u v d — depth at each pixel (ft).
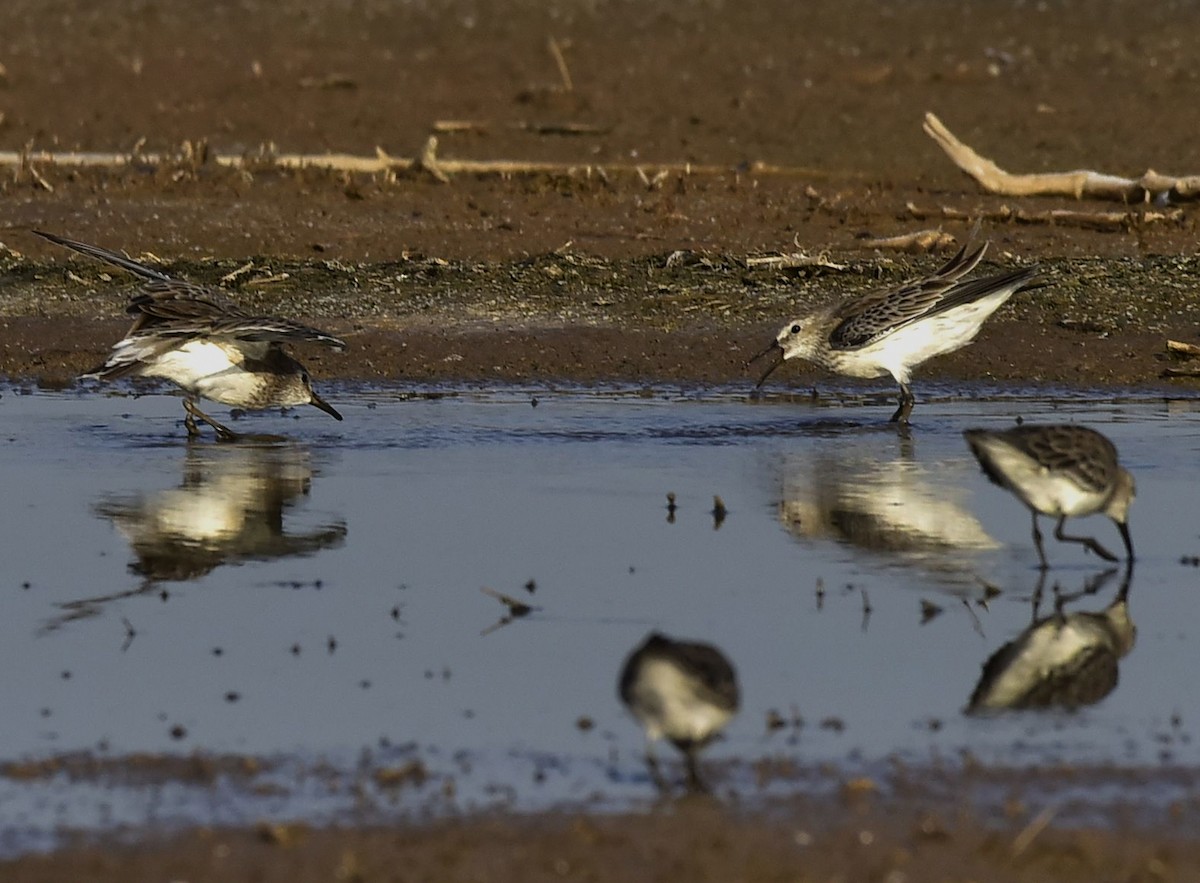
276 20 119.34
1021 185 81.82
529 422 56.18
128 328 66.39
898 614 37.63
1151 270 70.74
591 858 26.53
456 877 25.95
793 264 70.79
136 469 50.16
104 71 105.91
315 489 47.85
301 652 35.58
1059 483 39.91
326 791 29.07
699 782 28.96
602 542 42.86
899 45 114.52
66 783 29.35
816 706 32.63
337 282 70.28
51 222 76.07
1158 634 36.50
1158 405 58.54
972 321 57.82
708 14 122.31
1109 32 117.70
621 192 82.84
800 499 46.60
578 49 112.78
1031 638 36.17
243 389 54.39
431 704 32.81
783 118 98.17
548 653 35.42
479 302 68.80
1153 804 28.53
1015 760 30.25
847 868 26.27
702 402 59.52
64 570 40.91
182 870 26.23
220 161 85.30
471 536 43.45
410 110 99.50
